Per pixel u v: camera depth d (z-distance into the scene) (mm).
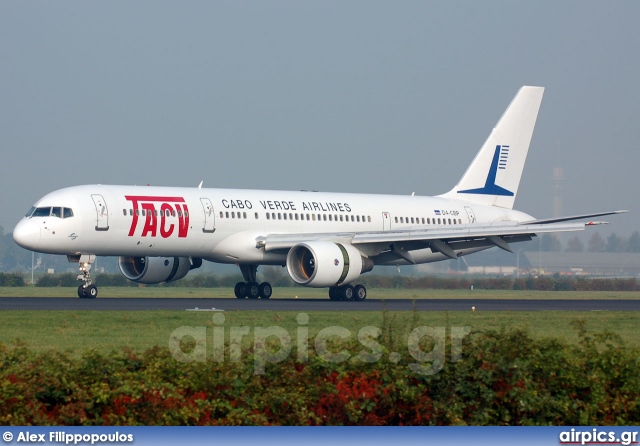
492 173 197750
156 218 151125
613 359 66625
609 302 179500
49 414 56969
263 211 164750
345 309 131250
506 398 62406
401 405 61719
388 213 181750
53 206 145375
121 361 62438
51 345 80500
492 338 67062
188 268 171125
